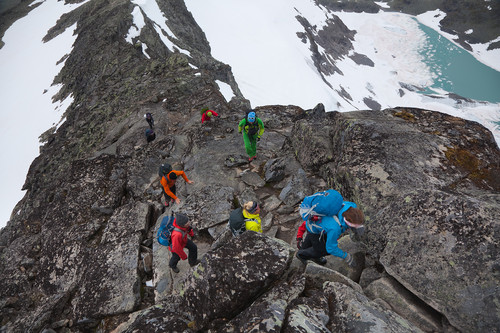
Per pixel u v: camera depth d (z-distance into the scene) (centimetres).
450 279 370
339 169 596
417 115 691
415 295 400
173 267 589
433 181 513
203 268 420
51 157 3206
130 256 644
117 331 527
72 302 614
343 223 398
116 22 5006
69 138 3303
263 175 838
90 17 7206
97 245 732
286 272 441
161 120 1816
